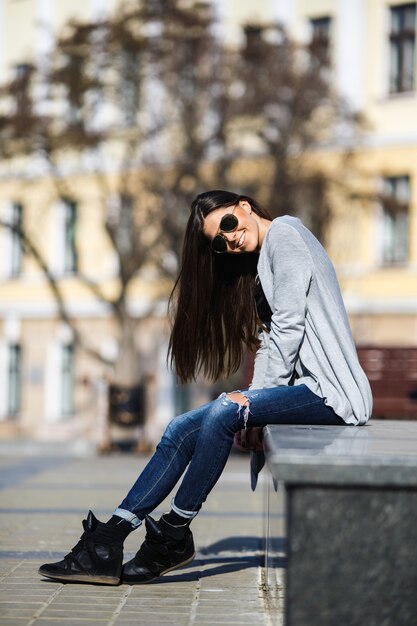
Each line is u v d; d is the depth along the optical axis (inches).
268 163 1082.1
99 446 1008.2
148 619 192.5
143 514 223.9
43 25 1184.2
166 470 220.2
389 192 1163.9
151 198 1103.0
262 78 1079.0
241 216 230.8
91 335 1492.4
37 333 1540.4
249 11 1326.3
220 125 1075.3
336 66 1170.0
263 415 210.2
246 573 243.0
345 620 150.5
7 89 1116.5
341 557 150.6
